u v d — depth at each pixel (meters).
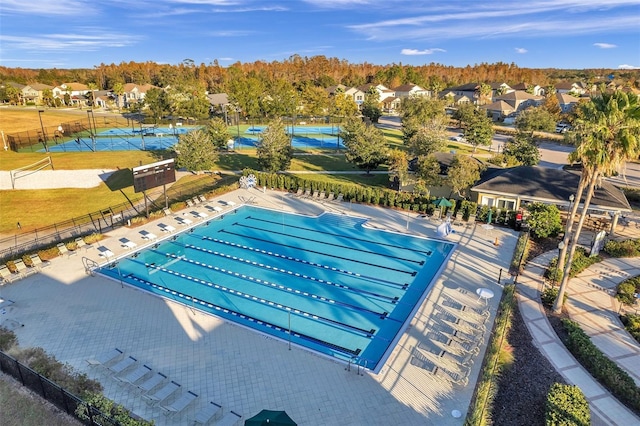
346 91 120.44
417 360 16.88
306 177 45.78
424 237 30.16
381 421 13.77
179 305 20.98
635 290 22.41
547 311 20.62
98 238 29.03
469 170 33.16
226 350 17.42
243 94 91.38
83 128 77.69
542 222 28.70
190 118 86.25
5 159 51.34
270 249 28.81
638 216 34.34
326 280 24.59
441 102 67.81
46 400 14.66
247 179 41.91
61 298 21.47
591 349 16.91
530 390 15.22
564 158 56.94
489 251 27.64
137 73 157.75
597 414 14.21
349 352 18.08
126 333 18.52
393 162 41.78
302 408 14.30
